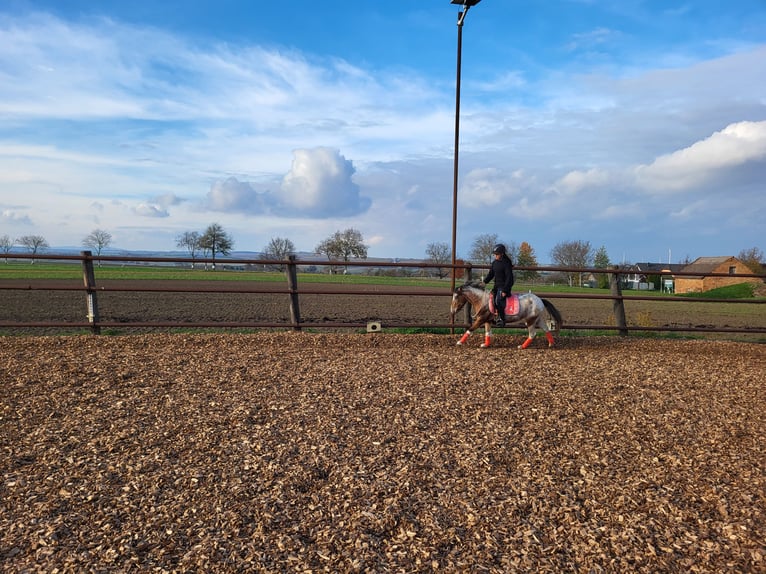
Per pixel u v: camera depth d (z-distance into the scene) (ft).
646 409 20.15
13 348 28.99
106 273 149.79
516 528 11.76
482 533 11.56
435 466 14.69
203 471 14.14
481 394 21.35
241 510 12.23
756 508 12.69
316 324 36.42
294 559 10.50
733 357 33.35
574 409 19.80
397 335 36.27
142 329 42.01
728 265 183.83
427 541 11.21
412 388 22.04
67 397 20.02
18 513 11.96
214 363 25.94
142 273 163.84
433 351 31.55
